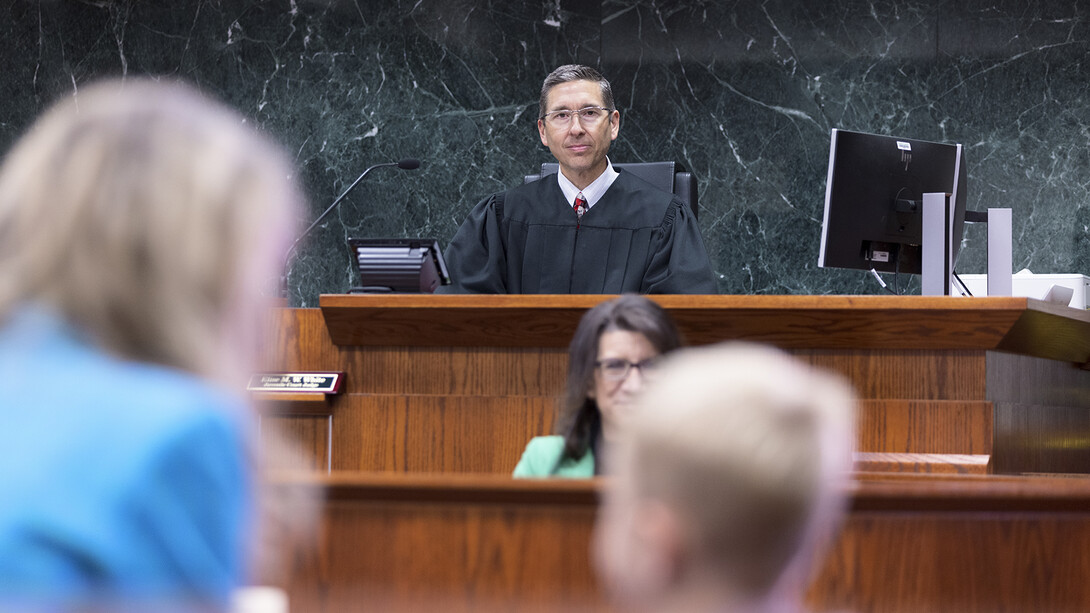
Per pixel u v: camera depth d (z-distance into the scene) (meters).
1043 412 5.42
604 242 6.08
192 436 1.03
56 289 1.10
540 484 2.37
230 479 1.06
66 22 11.24
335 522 2.46
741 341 4.59
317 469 4.85
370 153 10.97
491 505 2.43
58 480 0.99
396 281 4.97
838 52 10.73
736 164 10.80
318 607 2.45
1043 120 10.46
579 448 3.40
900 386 4.56
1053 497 2.51
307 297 10.90
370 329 4.79
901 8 10.68
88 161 1.13
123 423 1.02
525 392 4.77
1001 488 2.50
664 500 0.97
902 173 5.90
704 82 10.87
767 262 10.70
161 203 1.11
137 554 0.99
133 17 11.20
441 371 4.84
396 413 4.83
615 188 6.19
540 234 6.14
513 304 4.56
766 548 0.96
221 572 1.04
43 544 0.97
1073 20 10.48
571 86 6.17
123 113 1.17
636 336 3.33
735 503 0.95
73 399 1.04
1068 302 6.53
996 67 10.55
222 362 1.13
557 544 2.41
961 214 6.00
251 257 1.16
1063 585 2.57
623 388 3.30
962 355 4.52
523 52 10.95
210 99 11.11
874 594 2.55
